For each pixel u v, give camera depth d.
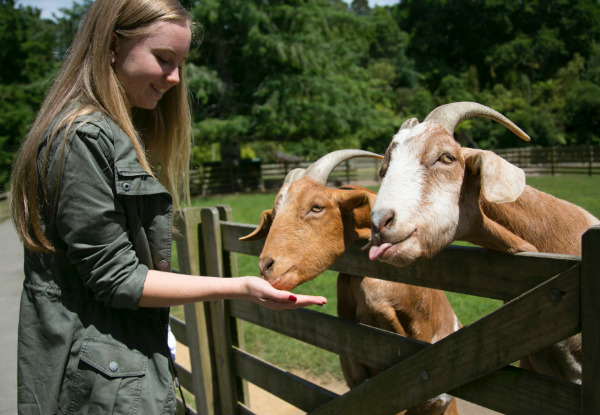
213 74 23.08
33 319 1.57
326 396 2.47
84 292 1.57
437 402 2.55
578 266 1.42
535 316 1.55
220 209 3.25
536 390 1.60
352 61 27.48
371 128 23.50
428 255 1.78
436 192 1.79
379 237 1.73
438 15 55.47
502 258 1.72
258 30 22.27
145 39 1.57
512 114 33.06
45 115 1.56
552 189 4.91
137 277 1.51
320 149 31.36
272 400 4.25
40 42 30.44
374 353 2.19
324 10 25.55
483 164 1.75
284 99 22.47
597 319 1.37
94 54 1.55
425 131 1.89
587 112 34.00
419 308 2.59
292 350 4.91
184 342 3.60
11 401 4.00
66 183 1.45
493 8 51.22
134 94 1.67
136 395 1.56
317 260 2.13
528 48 48.25
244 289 1.63
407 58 55.78
